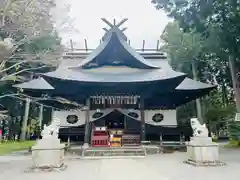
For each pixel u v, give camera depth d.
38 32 11.85
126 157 10.95
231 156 10.52
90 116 15.89
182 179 5.97
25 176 6.56
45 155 7.56
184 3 14.05
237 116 15.62
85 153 11.66
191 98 17.28
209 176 6.30
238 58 15.36
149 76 14.27
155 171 7.19
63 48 17.98
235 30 12.45
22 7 10.05
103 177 6.34
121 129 17.50
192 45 20.89
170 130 16.42
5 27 10.29
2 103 22.58
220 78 24.08
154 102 17.67
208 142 8.31
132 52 15.02
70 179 6.12
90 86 14.10
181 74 13.41
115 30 14.62
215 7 12.55
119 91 14.84
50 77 12.77
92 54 15.31
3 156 11.78
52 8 12.12
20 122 26.36
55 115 16.11
